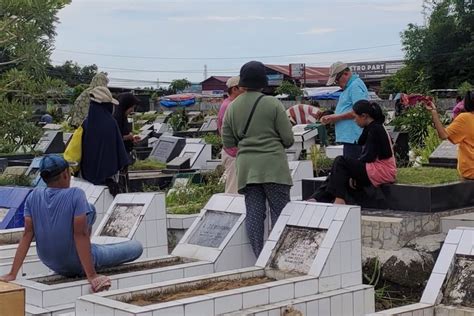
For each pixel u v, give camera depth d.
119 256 6.82
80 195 6.20
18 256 6.36
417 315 5.05
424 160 14.01
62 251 6.21
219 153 18.88
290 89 50.47
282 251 6.39
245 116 7.26
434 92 37.50
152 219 8.12
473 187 8.86
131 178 13.94
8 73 14.22
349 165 8.42
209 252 7.17
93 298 5.27
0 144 14.45
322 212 6.39
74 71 63.84
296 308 5.55
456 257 5.41
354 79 9.32
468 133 9.06
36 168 13.59
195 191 11.55
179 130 31.45
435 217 8.27
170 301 5.22
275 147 7.25
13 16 14.13
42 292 5.90
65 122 29.72
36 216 6.27
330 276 6.02
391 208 8.58
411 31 54.50
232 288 5.89
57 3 14.27
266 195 7.25
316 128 17.52
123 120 10.64
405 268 7.45
